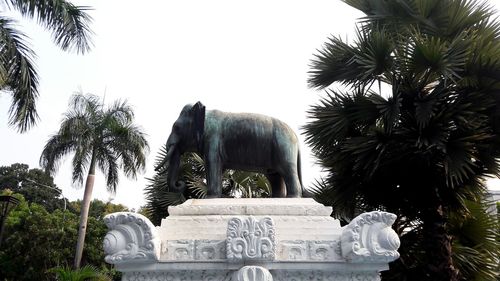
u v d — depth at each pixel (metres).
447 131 6.20
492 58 6.54
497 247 7.39
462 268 7.26
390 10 8.01
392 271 7.26
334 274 2.93
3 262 19.53
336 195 7.62
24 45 8.81
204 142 3.59
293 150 3.57
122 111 16.03
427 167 6.65
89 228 20.88
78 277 12.08
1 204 10.26
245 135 3.54
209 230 3.06
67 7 9.02
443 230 6.57
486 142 6.60
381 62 7.10
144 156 15.97
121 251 2.84
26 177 34.22
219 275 2.90
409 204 7.26
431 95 6.53
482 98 6.48
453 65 6.34
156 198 10.36
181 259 2.89
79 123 15.43
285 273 2.92
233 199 3.38
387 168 6.89
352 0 8.55
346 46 7.56
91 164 15.65
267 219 2.92
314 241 2.97
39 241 19.69
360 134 7.36
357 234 2.91
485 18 7.21
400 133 6.41
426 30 7.55
